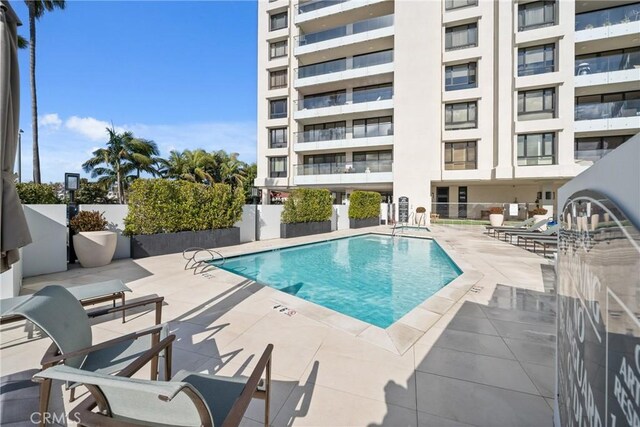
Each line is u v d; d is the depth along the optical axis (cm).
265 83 2364
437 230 1543
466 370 246
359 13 2112
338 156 2300
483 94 1797
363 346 286
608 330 95
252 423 185
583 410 120
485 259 747
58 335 176
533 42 1662
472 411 198
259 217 1127
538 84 1642
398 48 1961
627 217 82
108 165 2338
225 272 588
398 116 1966
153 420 124
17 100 201
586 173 126
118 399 125
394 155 1973
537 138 1678
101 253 636
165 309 381
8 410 157
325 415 193
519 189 2033
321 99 2217
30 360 253
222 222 953
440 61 1881
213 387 161
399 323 340
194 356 264
